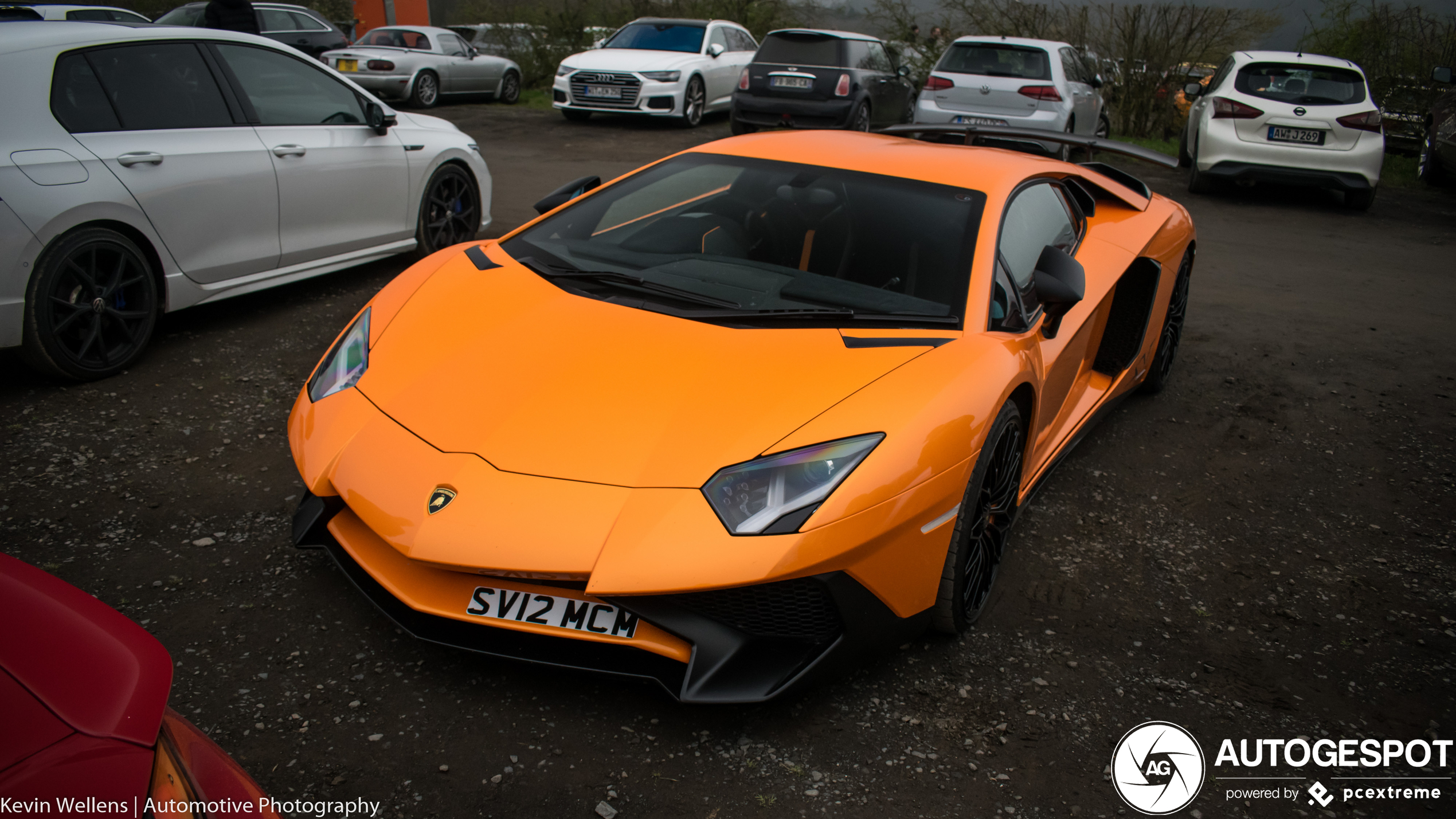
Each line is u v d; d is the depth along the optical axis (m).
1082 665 2.44
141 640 1.23
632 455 2.01
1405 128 14.10
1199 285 6.64
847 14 17.30
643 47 14.25
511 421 2.11
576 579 1.88
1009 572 2.88
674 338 2.35
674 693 1.98
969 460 2.21
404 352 2.43
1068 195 3.64
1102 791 2.00
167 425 3.38
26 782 0.98
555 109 15.36
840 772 1.98
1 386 3.60
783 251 2.78
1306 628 2.71
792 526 1.92
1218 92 10.05
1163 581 2.91
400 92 13.87
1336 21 14.68
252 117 4.34
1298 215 9.55
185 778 1.10
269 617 2.33
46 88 3.53
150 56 3.96
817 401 2.13
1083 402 3.60
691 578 1.87
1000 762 2.06
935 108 10.61
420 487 2.02
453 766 1.91
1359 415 4.42
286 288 5.16
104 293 3.67
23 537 2.60
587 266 2.78
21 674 1.11
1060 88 10.20
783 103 12.27
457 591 2.04
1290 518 3.39
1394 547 3.23
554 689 2.16
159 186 3.84
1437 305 6.45
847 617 2.04
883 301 2.57
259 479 3.04
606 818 1.81
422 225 5.52
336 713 2.03
